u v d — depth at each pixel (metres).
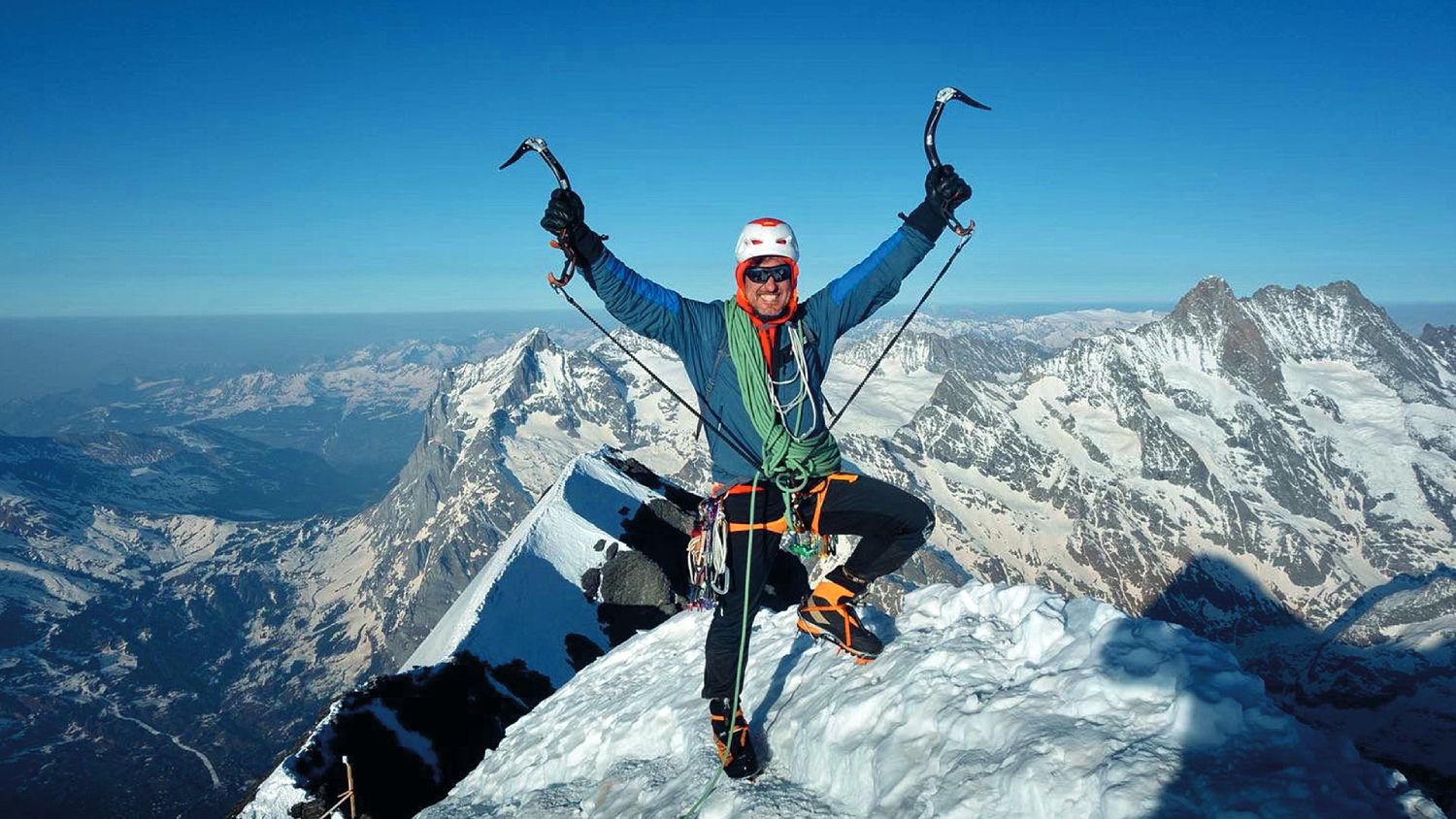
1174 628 4.87
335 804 19.34
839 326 5.46
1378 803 3.34
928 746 5.07
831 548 5.95
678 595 39.91
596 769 8.48
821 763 5.75
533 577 38.31
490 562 45.81
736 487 5.52
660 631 11.79
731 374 5.32
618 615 38.12
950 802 4.46
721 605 5.71
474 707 26.98
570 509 43.94
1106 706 4.51
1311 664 177.62
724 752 5.93
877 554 5.86
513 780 9.72
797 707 6.54
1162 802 3.69
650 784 6.98
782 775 6.01
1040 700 4.85
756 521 5.41
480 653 31.19
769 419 5.20
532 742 10.38
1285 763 3.68
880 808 4.91
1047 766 4.21
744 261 5.12
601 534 42.50
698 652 9.90
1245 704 4.04
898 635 6.92
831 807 5.36
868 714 5.71
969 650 5.75
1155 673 4.52
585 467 49.25
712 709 5.90
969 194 5.27
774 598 15.41
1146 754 3.98
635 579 39.34
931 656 5.84
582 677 12.01
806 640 7.88
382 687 25.34
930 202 5.35
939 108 5.48
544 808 8.14
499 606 35.28
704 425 5.55
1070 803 3.99
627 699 9.56
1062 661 5.09
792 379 5.27
